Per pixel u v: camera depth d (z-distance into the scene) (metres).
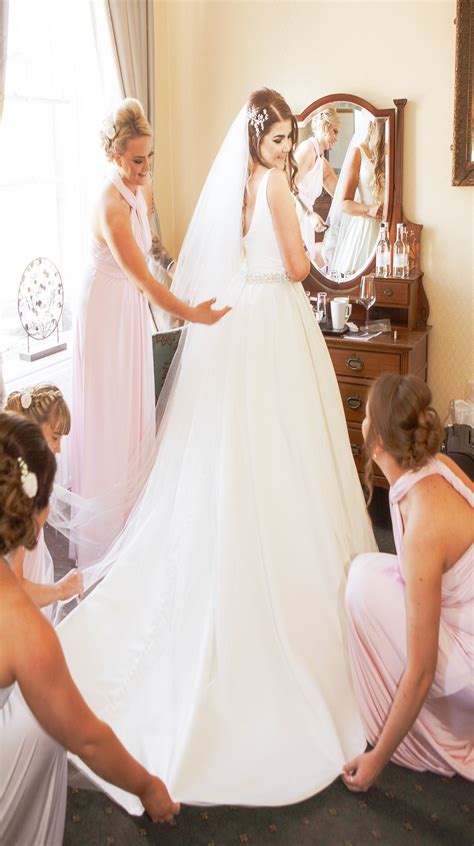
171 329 3.85
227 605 2.37
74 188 3.95
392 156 3.88
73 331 3.25
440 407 4.15
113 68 3.83
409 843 1.95
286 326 2.68
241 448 2.54
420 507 1.94
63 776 1.85
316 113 3.97
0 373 3.12
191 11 4.18
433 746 2.13
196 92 4.29
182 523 2.58
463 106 3.70
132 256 2.95
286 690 2.28
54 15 3.71
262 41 4.08
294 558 2.45
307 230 4.11
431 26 3.74
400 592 2.12
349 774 2.08
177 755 2.09
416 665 1.89
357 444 3.87
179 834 1.98
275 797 2.02
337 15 3.89
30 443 1.54
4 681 1.50
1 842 1.73
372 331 3.88
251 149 2.70
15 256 3.73
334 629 2.40
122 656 2.44
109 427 3.22
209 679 2.28
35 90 3.69
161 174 4.39
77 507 3.20
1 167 3.58
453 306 4.02
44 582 2.57
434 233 3.96
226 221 2.76
